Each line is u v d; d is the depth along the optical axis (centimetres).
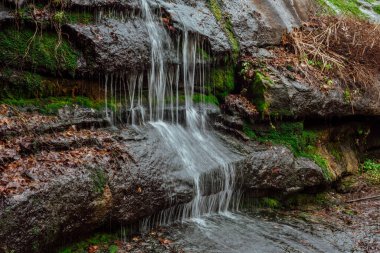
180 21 671
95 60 549
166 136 598
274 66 765
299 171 684
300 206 681
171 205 535
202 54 701
